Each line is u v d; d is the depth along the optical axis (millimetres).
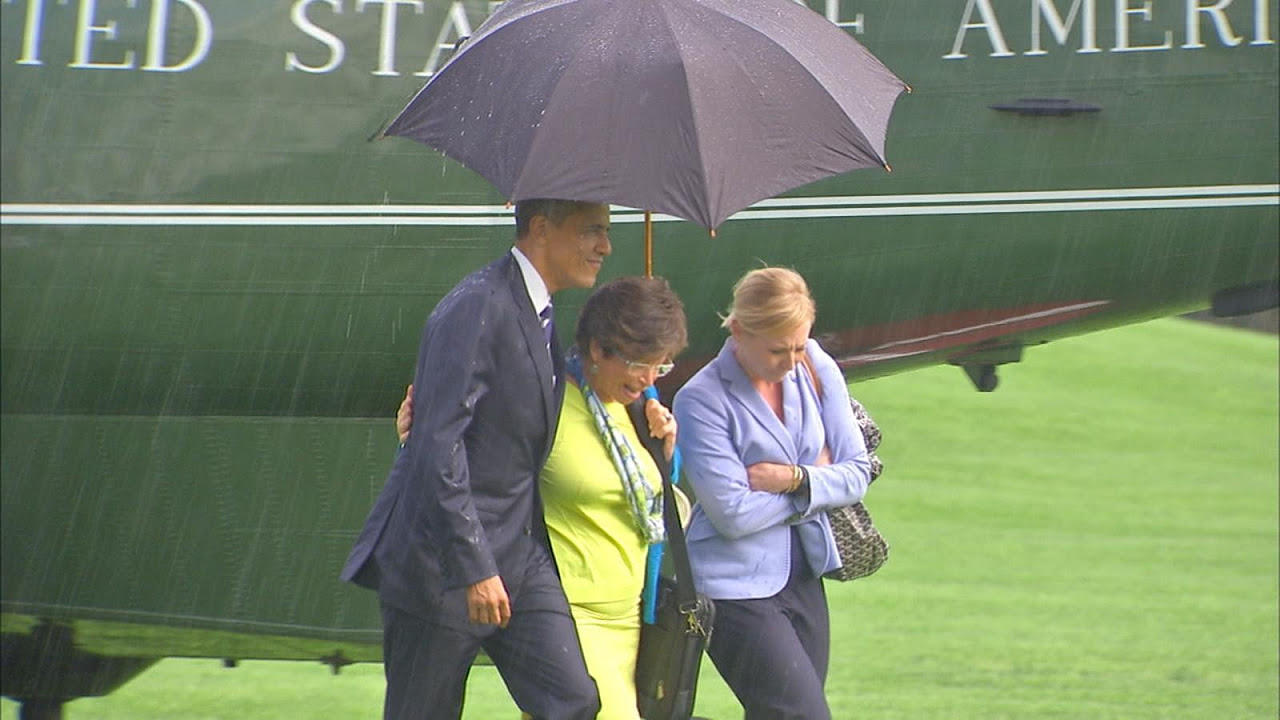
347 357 18203
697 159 11805
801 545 14133
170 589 18391
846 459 14109
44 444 18219
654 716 13477
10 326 17906
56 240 17734
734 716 23328
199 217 17750
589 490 12938
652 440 13352
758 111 12125
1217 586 35688
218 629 18453
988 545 39969
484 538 12055
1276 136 18344
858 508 14398
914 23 17984
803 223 18188
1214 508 45406
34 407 18156
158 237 17750
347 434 18453
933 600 33656
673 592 13531
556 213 12398
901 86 13312
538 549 12930
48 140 17609
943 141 18172
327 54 17625
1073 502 45781
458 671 12664
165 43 17547
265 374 18203
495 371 12234
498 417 12336
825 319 18672
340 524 18453
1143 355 68500
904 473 49031
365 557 12820
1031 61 18094
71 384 18109
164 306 17922
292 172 17719
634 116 11891
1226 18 18188
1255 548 40156
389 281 17969
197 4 17516
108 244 17750
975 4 18031
